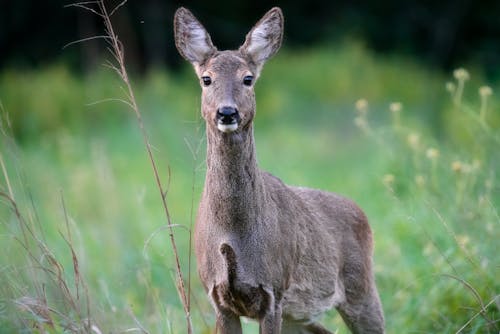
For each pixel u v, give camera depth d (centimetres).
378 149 2020
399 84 3105
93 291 1103
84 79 3216
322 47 3469
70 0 3466
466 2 3800
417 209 1235
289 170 1820
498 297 987
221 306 934
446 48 3775
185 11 983
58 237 1398
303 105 2925
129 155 2234
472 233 1105
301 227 995
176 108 2731
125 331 958
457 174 1155
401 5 3828
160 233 1482
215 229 913
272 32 991
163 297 1215
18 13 3494
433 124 2742
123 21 3450
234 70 927
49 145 2223
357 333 1102
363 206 1535
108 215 1520
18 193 1239
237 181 899
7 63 3497
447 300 1072
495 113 1595
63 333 913
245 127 909
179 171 2028
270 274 920
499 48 3772
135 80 3161
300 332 1086
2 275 913
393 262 1255
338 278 1073
